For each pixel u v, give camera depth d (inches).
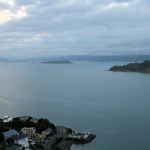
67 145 5191.9
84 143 5364.2
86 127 6432.1
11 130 5088.6
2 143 4424.2
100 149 5088.6
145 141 5492.1
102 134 5940.0
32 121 5969.5
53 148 4842.5
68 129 6028.5
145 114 7706.7
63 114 7706.7
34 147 4685.0
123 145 5275.6
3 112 7854.3
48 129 5689.0
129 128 6338.6
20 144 4584.2
